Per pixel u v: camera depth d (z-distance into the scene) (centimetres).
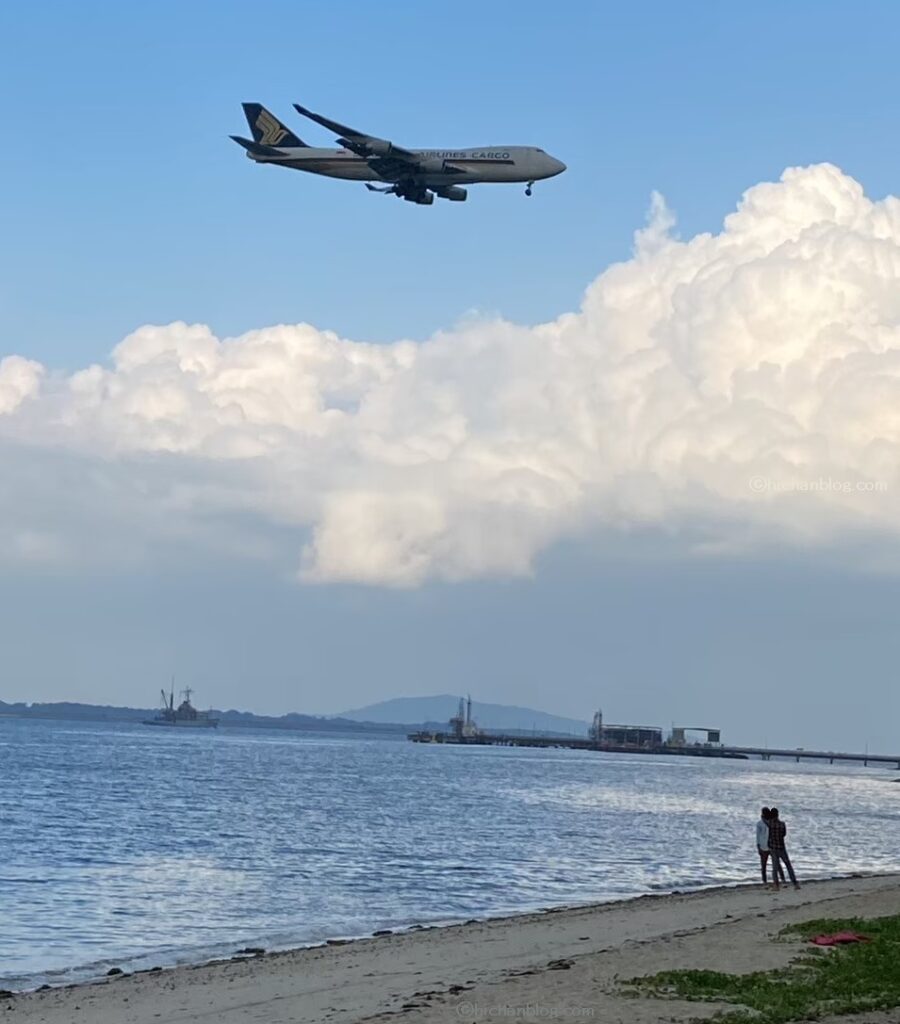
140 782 12712
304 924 4341
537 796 12800
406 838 7638
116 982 3019
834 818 11481
